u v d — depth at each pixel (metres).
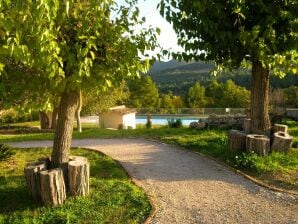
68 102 4.37
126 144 8.08
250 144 5.55
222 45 5.25
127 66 3.88
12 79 3.96
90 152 7.17
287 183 4.57
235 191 4.47
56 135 4.41
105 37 3.89
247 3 4.96
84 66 3.53
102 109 16.39
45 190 3.99
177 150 7.00
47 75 3.66
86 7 3.71
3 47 2.99
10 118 19.20
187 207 4.02
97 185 4.61
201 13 5.02
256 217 3.70
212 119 9.46
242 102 28.12
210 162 5.85
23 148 8.08
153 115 26.97
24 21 3.01
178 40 5.54
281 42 5.06
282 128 6.08
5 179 5.14
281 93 22.11
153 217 3.77
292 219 3.61
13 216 3.93
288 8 4.99
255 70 5.90
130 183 4.82
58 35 3.66
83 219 3.78
